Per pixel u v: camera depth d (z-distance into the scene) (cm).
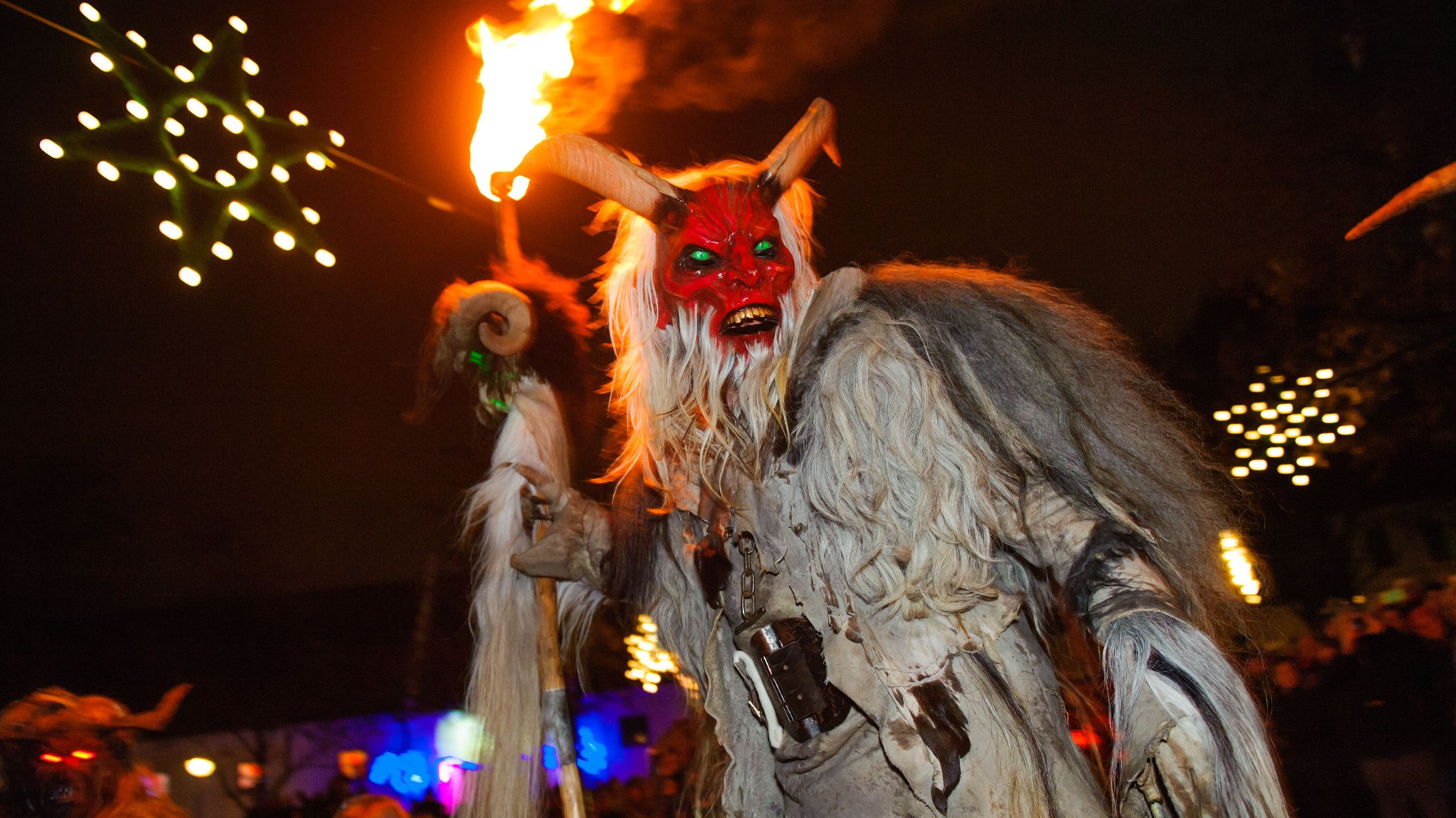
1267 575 249
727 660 241
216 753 1730
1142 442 221
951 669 207
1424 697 658
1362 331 963
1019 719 206
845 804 214
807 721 217
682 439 240
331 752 1714
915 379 212
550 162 242
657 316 246
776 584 224
